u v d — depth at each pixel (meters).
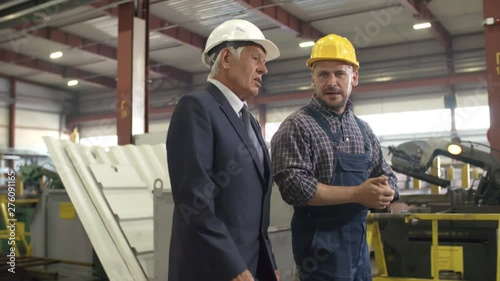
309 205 1.90
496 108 4.30
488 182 3.65
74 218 3.82
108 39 12.46
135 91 6.54
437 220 3.07
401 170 3.92
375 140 2.20
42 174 5.91
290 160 1.90
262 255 1.67
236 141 1.61
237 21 1.76
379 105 13.27
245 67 1.70
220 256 1.43
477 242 3.09
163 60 14.13
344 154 1.96
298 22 10.55
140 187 3.75
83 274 3.59
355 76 2.13
